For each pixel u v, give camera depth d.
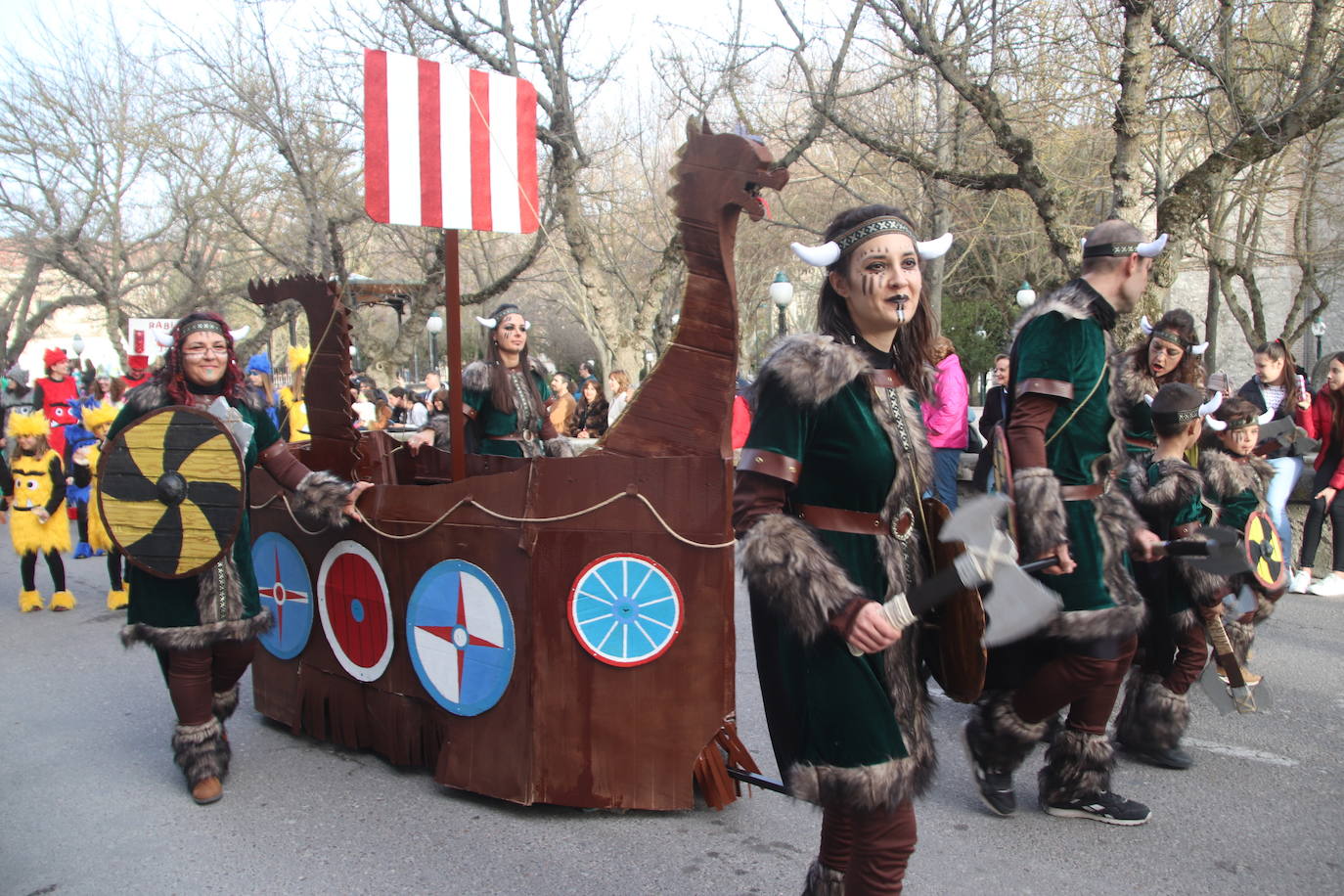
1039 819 3.60
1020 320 3.39
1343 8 9.56
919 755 2.24
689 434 3.38
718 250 3.22
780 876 3.19
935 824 3.57
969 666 2.17
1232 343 25.58
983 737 3.53
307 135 15.78
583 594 3.47
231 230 21.67
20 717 5.07
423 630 3.83
